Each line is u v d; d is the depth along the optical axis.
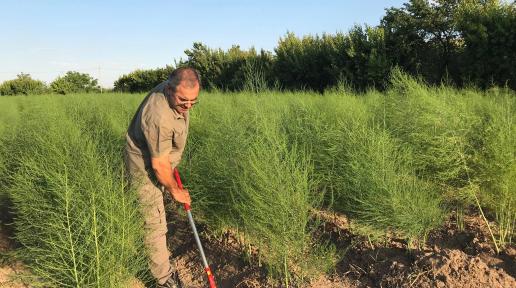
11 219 5.94
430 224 4.55
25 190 4.54
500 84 16.86
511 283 3.76
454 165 5.13
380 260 4.40
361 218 4.84
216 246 5.11
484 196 4.93
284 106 7.56
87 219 3.65
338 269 4.43
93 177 4.06
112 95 18.22
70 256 3.70
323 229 5.19
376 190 4.64
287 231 4.11
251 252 4.87
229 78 25.14
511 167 4.51
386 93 7.91
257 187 4.40
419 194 4.75
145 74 40.44
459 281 3.76
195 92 3.68
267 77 24.11
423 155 5.24
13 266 4.68
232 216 4.91
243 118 6.06
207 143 5.91
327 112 7.42
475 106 6.58
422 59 20.69
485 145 5.01
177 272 4.45
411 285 3.84
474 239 4.52
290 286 4.16
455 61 19.00
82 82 43.56
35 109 9.82
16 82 45.91
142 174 4.11
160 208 4.23
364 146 5.02
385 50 21.16
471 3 19.80
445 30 20.47
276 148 4.72
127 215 3.86
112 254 3.77
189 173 5.45
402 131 6.04
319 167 5.73
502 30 16.39
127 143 4.07
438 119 5.24
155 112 3.71
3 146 6.98
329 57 22.86
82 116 9.16
